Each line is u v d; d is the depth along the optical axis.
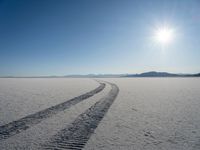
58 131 7.77
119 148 6.08
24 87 33.22
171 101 16.42
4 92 23.78
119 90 27.67
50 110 12.12
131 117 10.38
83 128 8.25
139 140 6.83
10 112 11.36
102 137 7.11
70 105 14.12
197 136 7.29
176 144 6.47
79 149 5.97
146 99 17.80
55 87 33.56
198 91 26.12
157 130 8.04
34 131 7.75
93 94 21.84
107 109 12.71
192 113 11.46
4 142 6.52
